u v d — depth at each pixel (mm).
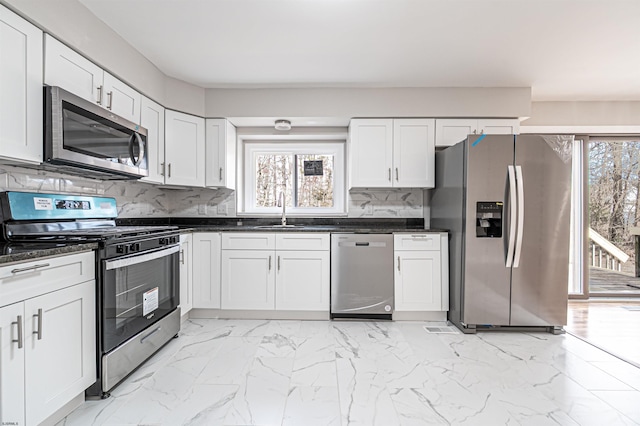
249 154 3863
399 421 1546
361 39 2334
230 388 1832
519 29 2199
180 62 2689
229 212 3676
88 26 1955
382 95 3223
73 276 1531
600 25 2143
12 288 1230
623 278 3957
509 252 2654
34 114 1604
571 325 2949
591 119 3541
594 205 3971
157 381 1903
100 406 1645
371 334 2695
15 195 1791
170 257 2445
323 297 3027
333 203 3889
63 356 1471
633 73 2883
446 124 3225
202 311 3115
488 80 3041
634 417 1586
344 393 1788
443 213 3158
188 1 1904
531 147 2672
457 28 2193
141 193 3143
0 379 1186
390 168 3248
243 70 2838
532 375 2006
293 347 2414
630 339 2613
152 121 2734
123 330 1855
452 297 2955
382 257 3016
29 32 1574
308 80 3053
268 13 2025
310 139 3848
